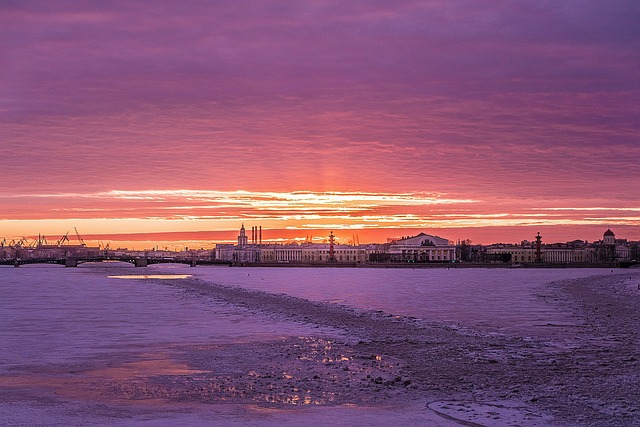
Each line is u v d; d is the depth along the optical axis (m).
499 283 159.62
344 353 41.31
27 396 29.06
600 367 36.12
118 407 26.97
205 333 51.53
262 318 63.94
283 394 29.38
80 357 39.59
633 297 99.25
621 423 24.31
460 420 24.89
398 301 92.00
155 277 190.38
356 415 25.61
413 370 35.31
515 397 28.62
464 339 48.31
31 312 69.69
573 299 96.12
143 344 45.19
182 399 28.42
